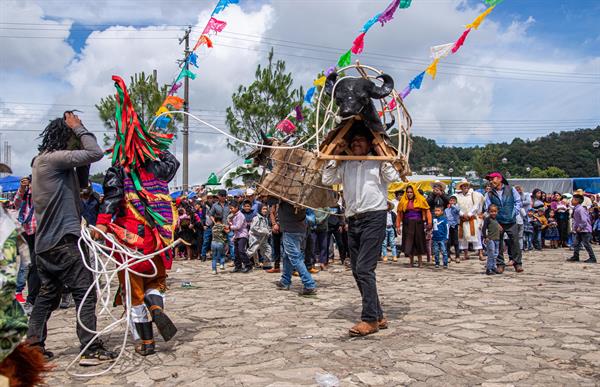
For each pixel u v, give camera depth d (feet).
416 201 37.09
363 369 12.96
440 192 37.86
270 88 65.26
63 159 14.20
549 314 18.84
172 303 23.80
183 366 13.79
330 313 20.25
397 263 41.32
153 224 15.20
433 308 20.49
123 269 14.14
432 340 15.48
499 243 32.65
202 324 18.92
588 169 284.00
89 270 14.75
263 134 25.43
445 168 362.53
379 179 16.87
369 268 16.49
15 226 7.88
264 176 26.20
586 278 29.40
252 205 39.88
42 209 14.29
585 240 40.01
